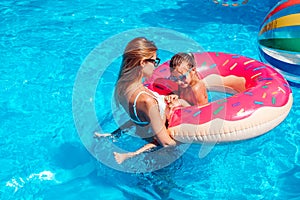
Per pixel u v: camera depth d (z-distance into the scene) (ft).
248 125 12.06
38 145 13.88
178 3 21.21
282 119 12.78
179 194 12.33
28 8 20.71
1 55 17.63
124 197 12.30
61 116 14.97
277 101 12.69
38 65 17.17
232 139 12.09
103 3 21.13
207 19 20.07
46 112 15.12
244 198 12.31
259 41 15.56
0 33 18.93
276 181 12.84
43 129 14.47
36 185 12.60
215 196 12.32
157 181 12.56
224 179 12.81
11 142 13.97
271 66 15.12
